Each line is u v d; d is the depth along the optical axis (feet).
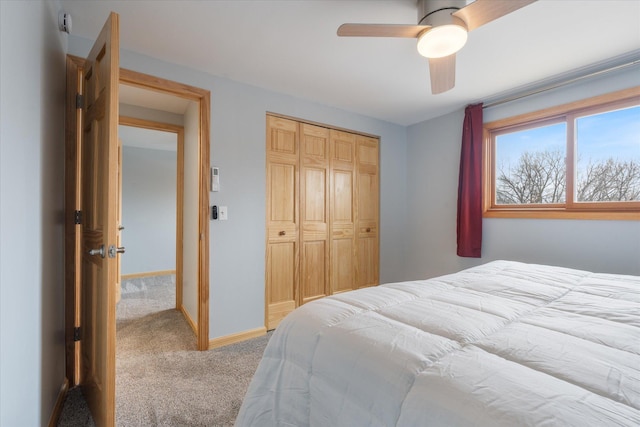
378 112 11.03
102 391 4.39
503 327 3.22
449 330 3.06
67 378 6.01
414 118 11.74
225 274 8.07
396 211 12.40
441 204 11.37
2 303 2.89
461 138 10.73
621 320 3.36
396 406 2.38
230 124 8.21
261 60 7.29
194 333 8.87
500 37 6.26
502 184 9.86
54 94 4.99
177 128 10.98
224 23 5.89
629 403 1.93
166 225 18.01
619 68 7.11
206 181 7.80
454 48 5.28
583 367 2.33
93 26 5.97
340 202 10.84
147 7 5.41
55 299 5.13
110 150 4.27
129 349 7.77
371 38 6.39
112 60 4.22
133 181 17.03
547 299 4.21
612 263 7.35
